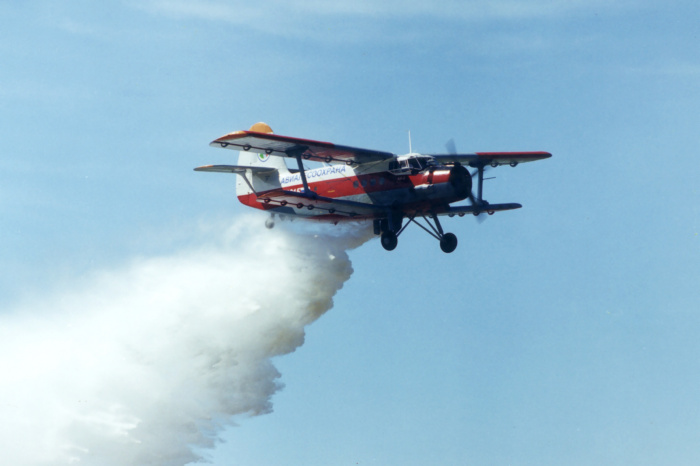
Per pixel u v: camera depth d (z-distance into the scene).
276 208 119.94
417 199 107.00
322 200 105.62
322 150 105.25
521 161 118.25
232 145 102.00
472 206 112.50
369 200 109.75
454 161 109.44
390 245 109.31
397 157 107.69
